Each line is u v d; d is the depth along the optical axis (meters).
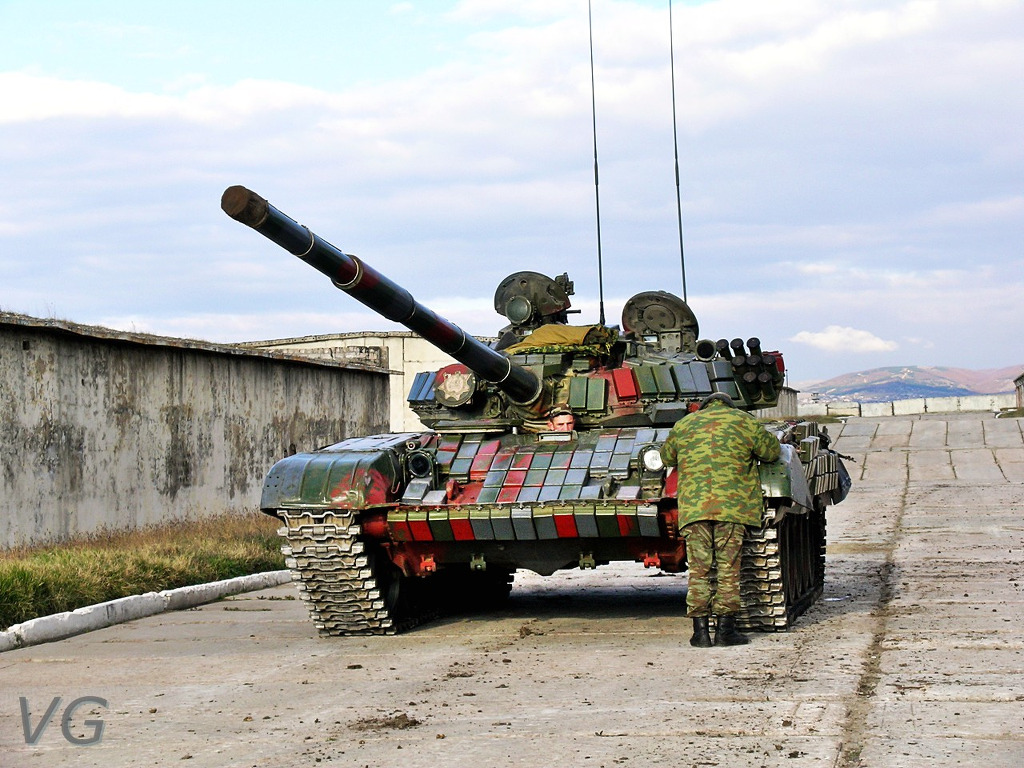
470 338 11.36
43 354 18.27
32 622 11.52
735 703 7.76
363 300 10.29
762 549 10.49
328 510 11.02
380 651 10.67
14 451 17.58
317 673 9.56
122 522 20.05
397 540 11.30
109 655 10.70
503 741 6.99
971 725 6.94
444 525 10.96
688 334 14.53
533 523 10.80
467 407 12.64
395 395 42.28
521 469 11.56
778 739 6.77
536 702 8.07
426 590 12.71
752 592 10.70
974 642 9.75
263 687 9.01
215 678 9.45
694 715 7.44
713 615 10.46
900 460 35.03
